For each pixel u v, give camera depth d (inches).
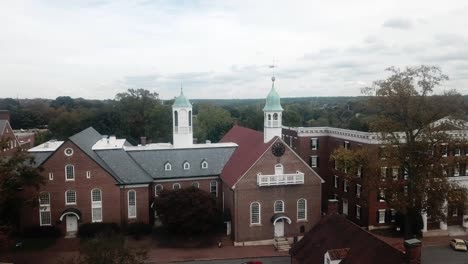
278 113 2384.4
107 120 4785.9
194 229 2220.7
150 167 2596.0
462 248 2265.0
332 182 3080.7
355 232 1487.5
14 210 2123.5
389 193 2101.4
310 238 1680.6
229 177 2464.3
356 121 4448.8
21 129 6766.7
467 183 2541.8
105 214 2390.5
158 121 4453.7
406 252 1206.9
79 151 2347.4
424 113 1975.9
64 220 2348.7
